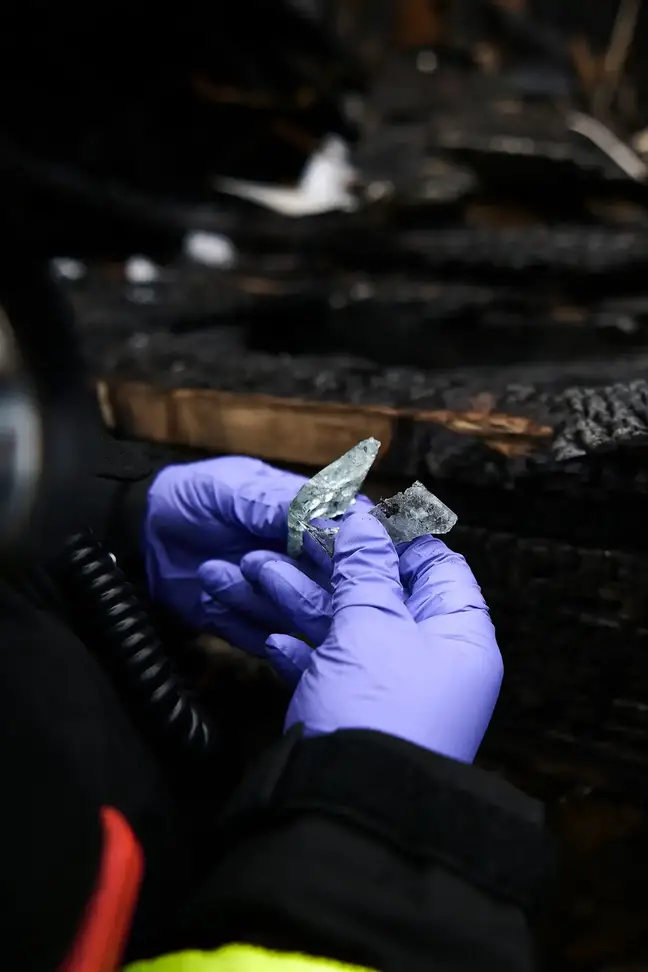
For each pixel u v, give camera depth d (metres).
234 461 0.46
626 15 1.66
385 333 0.85
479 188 1.17
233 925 0.27
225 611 0.45
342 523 0.41
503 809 0.29
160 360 0.56
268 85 1.32
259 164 1.41
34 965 0.24
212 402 0.50
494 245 0.99
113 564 0.36
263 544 0.46
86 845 0.26
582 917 0.48
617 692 0.45
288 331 0.86
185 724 0.36
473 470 0.45
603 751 0.45
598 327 0.81
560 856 0.47
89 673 0.32
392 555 0.40
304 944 0.27
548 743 0.46
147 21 0.91
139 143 0.98
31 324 0.23
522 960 0.27
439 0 2.12
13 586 0.30
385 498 0.46
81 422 0.24
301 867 0.28
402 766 0.30
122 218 0.56
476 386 0.50
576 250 0.95
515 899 0.28
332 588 0.41
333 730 0.34
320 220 1.10
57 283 0.24
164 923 0.32
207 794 0.38
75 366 0.24
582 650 0.45
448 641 0.37
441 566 0.41
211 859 0.34
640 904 0.47
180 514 0.45
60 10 0.73
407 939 0.27
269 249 1.06
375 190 1.20
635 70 1.67
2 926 0.24
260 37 1.26
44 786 0.26
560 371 0.59
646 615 0.43
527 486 0.44
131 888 0.27
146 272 0.92
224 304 0.82
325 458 0.49
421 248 1.00
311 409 0.48
